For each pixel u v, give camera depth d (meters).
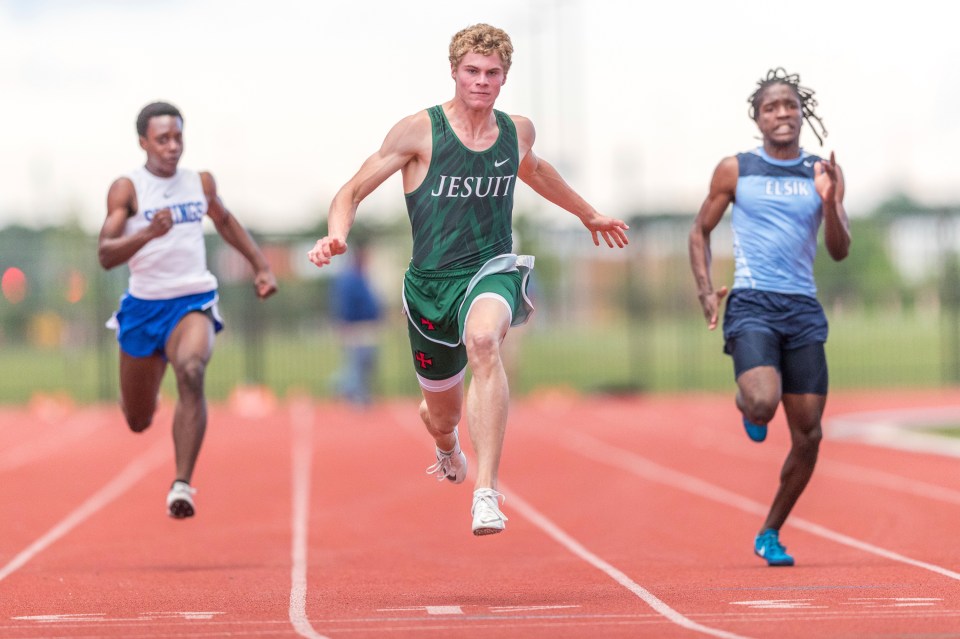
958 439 42.47
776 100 20.48
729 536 24.58
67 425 56.16
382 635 14.18
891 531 24.48
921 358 79.88
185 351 21.52
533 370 84.25
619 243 18.81
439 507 29.67
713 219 20.86
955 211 71.69
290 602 17.20
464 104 17.03
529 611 16.02
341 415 59.91
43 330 72.12
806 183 20.44
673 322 87.44
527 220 76.81
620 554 22.44
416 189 17.08
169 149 21.69
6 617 16.11
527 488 33.16
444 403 18.02
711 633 14.10
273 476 36.34
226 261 69.06
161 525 26.95
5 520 27.73
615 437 47.59
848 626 14.41
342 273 61.06
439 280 16.97
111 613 16.38
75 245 69.81
